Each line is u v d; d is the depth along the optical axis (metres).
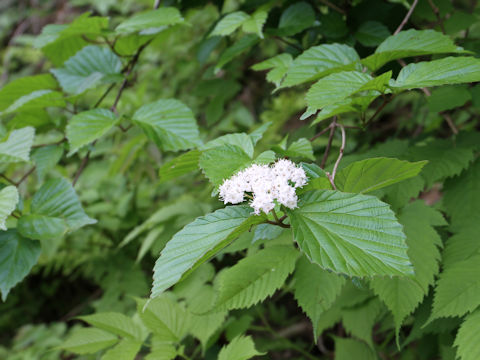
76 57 0.41
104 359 0.34
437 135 0.57
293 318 0.67
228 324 0.44
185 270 0.22
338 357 0.42
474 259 0.29
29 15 1.18
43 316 0.88
